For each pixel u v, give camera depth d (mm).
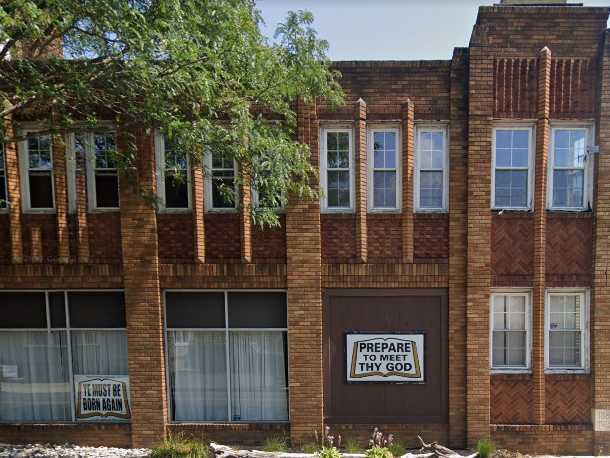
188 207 7730
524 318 7688
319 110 7520
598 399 7480
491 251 7539
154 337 7691
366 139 7602
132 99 6324
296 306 7613
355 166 7562
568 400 7617
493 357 7758
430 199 7691
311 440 7688
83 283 7742
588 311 7578
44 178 7758
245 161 6621
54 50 6793
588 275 7508
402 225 7562
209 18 5480
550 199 7562
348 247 7633
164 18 5184
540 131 7355
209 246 7691
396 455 7141
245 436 7793
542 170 7367
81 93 5602
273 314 7797
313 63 6316
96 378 7961
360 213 7500
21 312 7891
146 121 6168
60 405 8055
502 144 7578
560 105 7414
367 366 7703
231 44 5551
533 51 7312
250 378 7918
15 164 7586
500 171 7594
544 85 7277
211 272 7629
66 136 7520
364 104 7449
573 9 7203
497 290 7609
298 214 7516
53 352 7980
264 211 6918
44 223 7719
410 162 7469
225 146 6254
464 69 7383
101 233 7730
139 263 7625
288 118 7004
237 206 7496
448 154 7516
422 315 7656
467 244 7484
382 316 7676
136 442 7801
